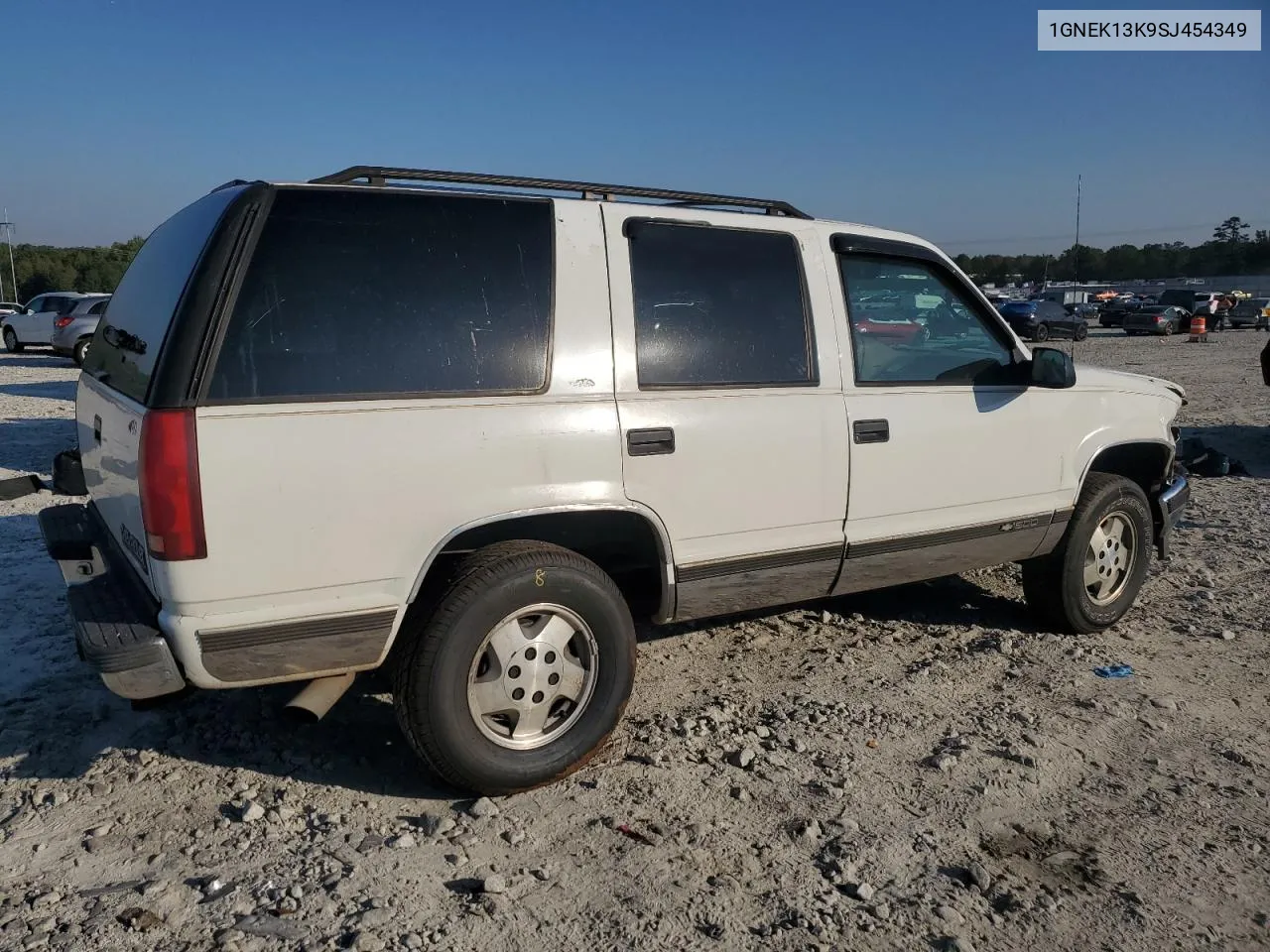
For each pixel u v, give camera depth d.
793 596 4.20
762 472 3.88
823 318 4.10
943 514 4.45
